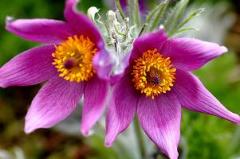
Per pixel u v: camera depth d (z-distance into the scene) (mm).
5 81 281
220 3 516
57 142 472
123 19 296
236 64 506
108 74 253
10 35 481
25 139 472
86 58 265
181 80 281
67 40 271
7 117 483
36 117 276
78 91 280
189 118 395
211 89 442
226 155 404
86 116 254
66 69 269
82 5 473
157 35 261
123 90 277
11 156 449
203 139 392
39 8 496
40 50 281
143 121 281
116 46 287
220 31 499
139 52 275
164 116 282
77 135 462
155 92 277
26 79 283
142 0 327
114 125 265
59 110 279
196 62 271
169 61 275
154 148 360
